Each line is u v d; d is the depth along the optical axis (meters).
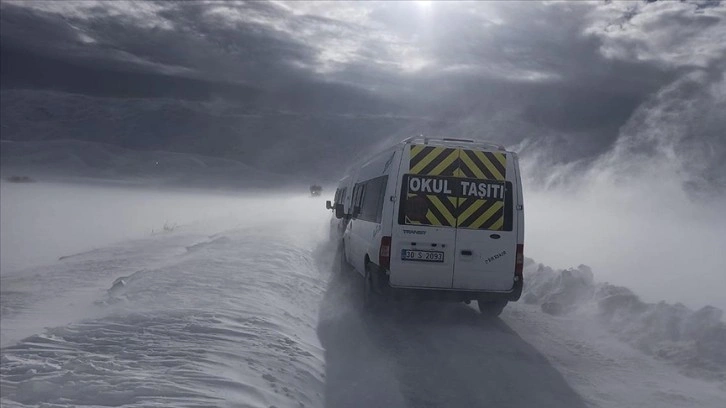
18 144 174.25
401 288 9.91
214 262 13.77
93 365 5.91
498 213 10.02
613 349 8.48
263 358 6.68
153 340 7.02
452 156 10.04
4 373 5.77
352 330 9.26
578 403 6.26
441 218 9.94
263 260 14.48
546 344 8.73
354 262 12.88
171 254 18.55
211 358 6.35
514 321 10.34
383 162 11.31
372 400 6.17
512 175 10.09
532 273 13.23
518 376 7.12
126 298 9.83
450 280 9.94
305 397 6.00
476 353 8.12
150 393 5.23
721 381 7.05
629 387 6.81
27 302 11.32
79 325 7.73
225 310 8.74
